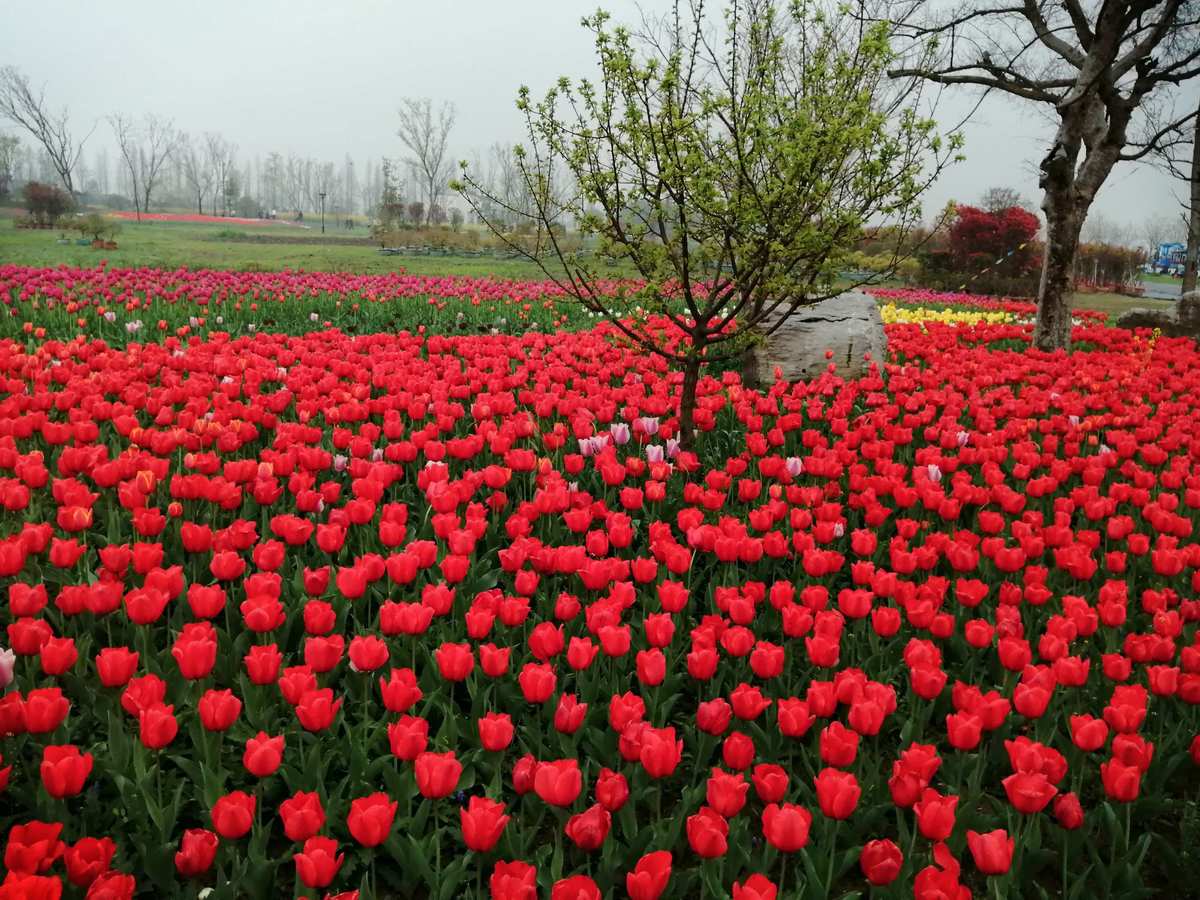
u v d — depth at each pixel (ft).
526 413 22.82
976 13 60.80
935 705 13.37
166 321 42.24
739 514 20.35
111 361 27.22
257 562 13.70
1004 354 44.52
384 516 15.53
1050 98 60.34
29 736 10.69
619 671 13.46
